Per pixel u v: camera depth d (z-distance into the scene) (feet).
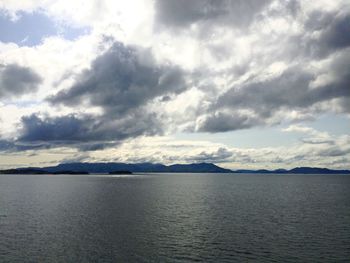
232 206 325.83
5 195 451.12
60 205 328.90
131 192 517.55
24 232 195.62
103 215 261.44
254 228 209.97
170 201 372.58
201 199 399.65
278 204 344.08
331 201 377.30
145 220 238.89
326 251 157.07
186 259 146.30
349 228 209.97
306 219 245.45
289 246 165.89
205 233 194.70
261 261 143.33
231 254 152.66
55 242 172.65
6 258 147.02
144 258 147.43
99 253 154.30
